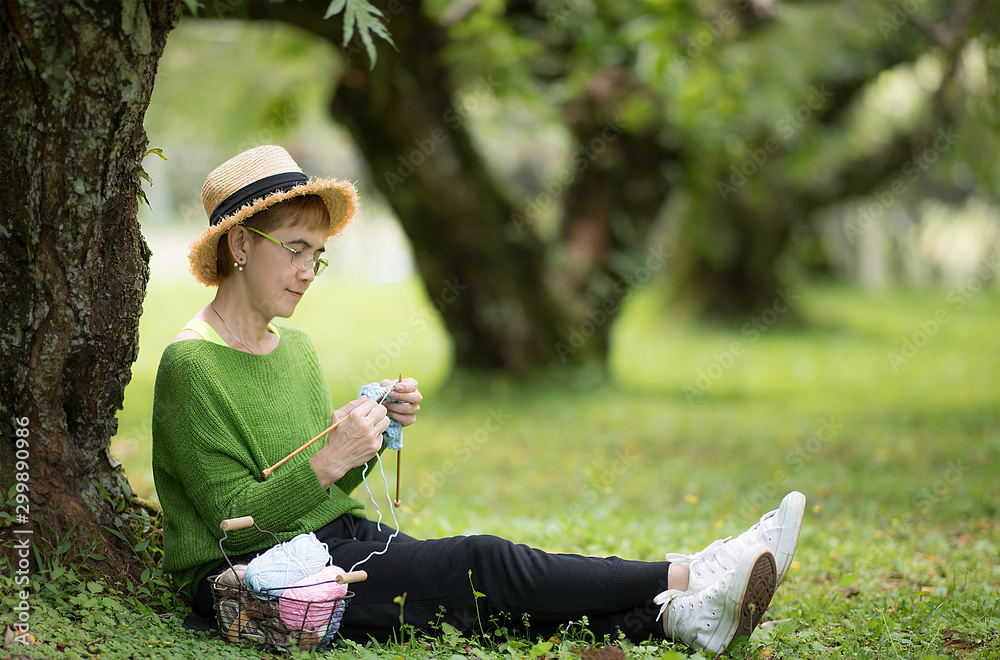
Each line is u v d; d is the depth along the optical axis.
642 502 10.29
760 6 13.84
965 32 15.23
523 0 14.16
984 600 5.81
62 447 4.87
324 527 4.88
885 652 4.83
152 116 16.64
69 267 4.55
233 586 4.43
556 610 4.58
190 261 4.81
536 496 10.59
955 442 13.00
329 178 4.73
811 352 24.84
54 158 4.36
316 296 33.84
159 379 4.66
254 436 4.71
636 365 22.73
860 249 38.00
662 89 13.34
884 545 7.67
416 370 20.56
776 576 4.52
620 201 17.22
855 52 17.61
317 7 11.06
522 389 16.95
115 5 4.17
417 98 13.81
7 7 4.09
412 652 4.45
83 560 4.79
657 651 4.48
